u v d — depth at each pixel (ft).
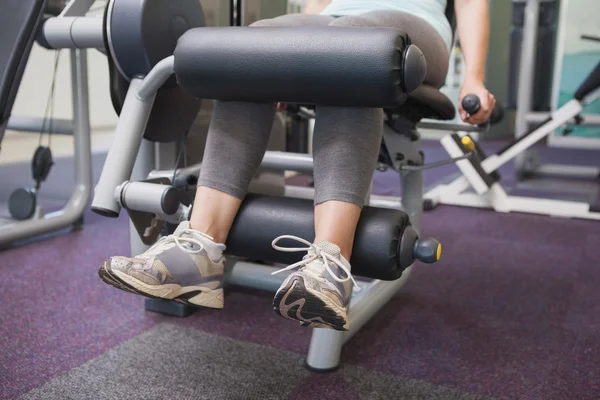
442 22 3.99
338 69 2.54
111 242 6.46
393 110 3.80
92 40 3.68
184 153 4.33
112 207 3.26
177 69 2.89
